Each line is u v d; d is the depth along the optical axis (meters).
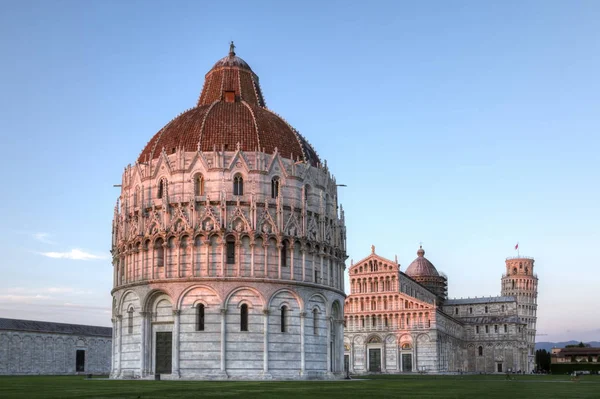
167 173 106.31
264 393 53.84
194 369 98.50
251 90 125.69
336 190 119.94
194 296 100.25
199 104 125.25
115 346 108.88
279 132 114.00
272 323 101.44
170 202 104.69
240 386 68.62
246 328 100.12
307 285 105.31
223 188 103.88
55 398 44.72
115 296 110.06
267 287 101.38
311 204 110.62
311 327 105.75
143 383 77.81
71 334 182.12
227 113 113.69
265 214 103.69
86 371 187.00
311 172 112.06
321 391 58.78
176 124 115.06
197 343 99.06
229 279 99.81
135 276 105.19
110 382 81.88
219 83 123.94
